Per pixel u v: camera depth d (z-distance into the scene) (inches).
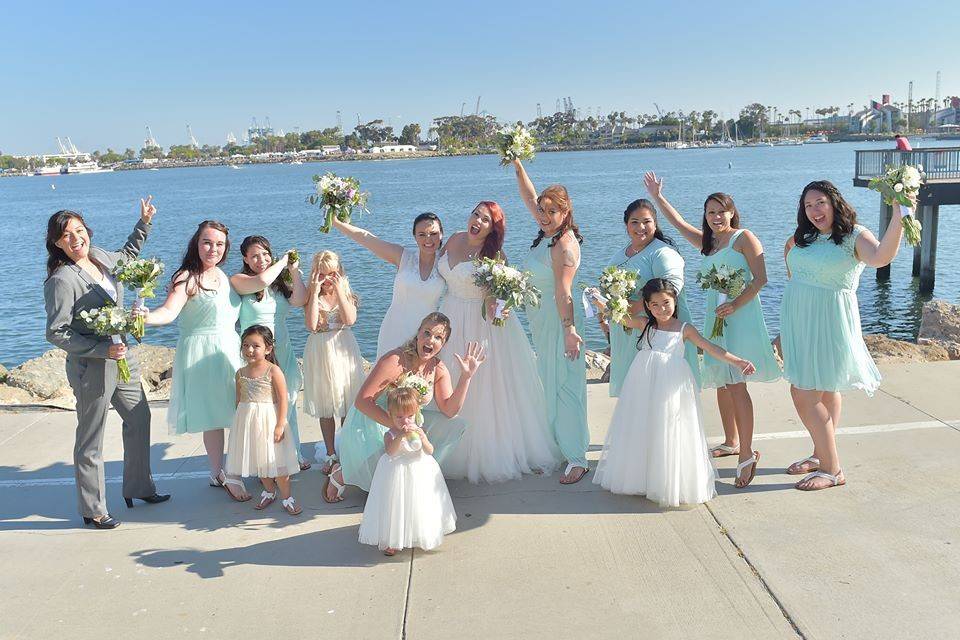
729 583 134.8
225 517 172.2
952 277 786.2
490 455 185.2
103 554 155.0
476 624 125.6
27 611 134.6
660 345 167.8
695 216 1469.0
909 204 154.6
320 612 131.1
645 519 161.9
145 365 417.7
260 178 5260.8
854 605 126.0
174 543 159.3
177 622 129.6
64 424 240.2
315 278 190.9
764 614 125.0
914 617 121.9
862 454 188.9
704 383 191.8
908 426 205.3
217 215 2034.9
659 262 179.5
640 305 179.2
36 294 840.3
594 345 497.0
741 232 184.9
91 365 163.8
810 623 121.8
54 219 161.3
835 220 164.1
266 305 191.9
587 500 173.5
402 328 189.6
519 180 199.5
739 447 193.5
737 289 175.6
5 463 209.0
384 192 2672.2
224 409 182.7
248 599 136.2
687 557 144.8
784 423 216.4
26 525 170.2
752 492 172.6
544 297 190.9
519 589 136.0
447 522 154.4
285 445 172.7
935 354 323.0
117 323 156.7
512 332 188.9
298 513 172.7
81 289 163.3
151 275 162.9
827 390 167.8
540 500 174.6
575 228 186.9
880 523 153.8
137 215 2237.9
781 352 188.1
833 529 152.4
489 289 175.9
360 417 172.2
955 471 176.1
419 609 131.0
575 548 150.3
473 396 184.2
